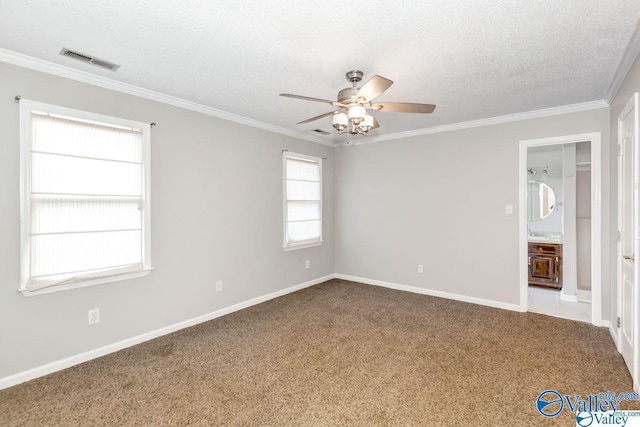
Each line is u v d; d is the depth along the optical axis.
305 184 4.86
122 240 2.82
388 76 2.64
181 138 3.27
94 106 2.66
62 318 2.50
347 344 2.89
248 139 3.98
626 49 2.20
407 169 4.63
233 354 2.71
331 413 1.94
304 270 4.86
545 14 1.81
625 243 2.54
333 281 5.25
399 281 4.75
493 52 2.25
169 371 2.44
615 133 2.93
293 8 1.75
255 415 1.93
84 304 2.62
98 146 2.68
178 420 1.89
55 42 2.12
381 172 4.90
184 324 3.31
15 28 1.95
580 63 2.42
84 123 2.60
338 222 5.43
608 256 3.21
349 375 2.37
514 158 3.77
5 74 2.24
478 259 4.05
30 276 2.34
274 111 3.60
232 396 2.12
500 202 3.88
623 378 2.28
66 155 2.50
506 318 3.52
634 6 1.73
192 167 3.37
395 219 4.77
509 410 1.96
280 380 2.31
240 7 1.75
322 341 2.96
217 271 3.63
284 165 4.48
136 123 2.91
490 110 3.56
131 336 2.90
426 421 1.87
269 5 1.73
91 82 2.63
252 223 4.04
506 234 3.85
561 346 2.81
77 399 2.10
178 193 3.25
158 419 1.90
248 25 1.92
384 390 2.18
